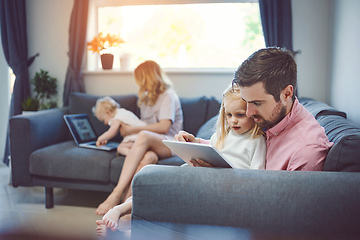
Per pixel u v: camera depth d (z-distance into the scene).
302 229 1.00
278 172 1.06
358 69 2.16
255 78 1.08
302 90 3.10
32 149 2.47
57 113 2.91
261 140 1.33
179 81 3.27
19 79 3.47
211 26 3.40
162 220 1.05
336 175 1.04
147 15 3.49
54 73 3.51
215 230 1.02
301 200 1.00
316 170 1.14
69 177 2.38
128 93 3.37
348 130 1.25
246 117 1.33
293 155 1.15
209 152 1.10
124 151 2.37
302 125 1.20
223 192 1.02
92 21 3.50
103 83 3.40
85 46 3.34
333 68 2.81
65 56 3.48
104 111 2.63
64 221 2.22
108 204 2.02
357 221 0.99
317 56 3.06
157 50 3.50
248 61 1.12
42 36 3.51
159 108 2.61
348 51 2.38
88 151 2.46
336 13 2.73
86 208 2.51
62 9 3.46
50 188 2.48
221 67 3.41
